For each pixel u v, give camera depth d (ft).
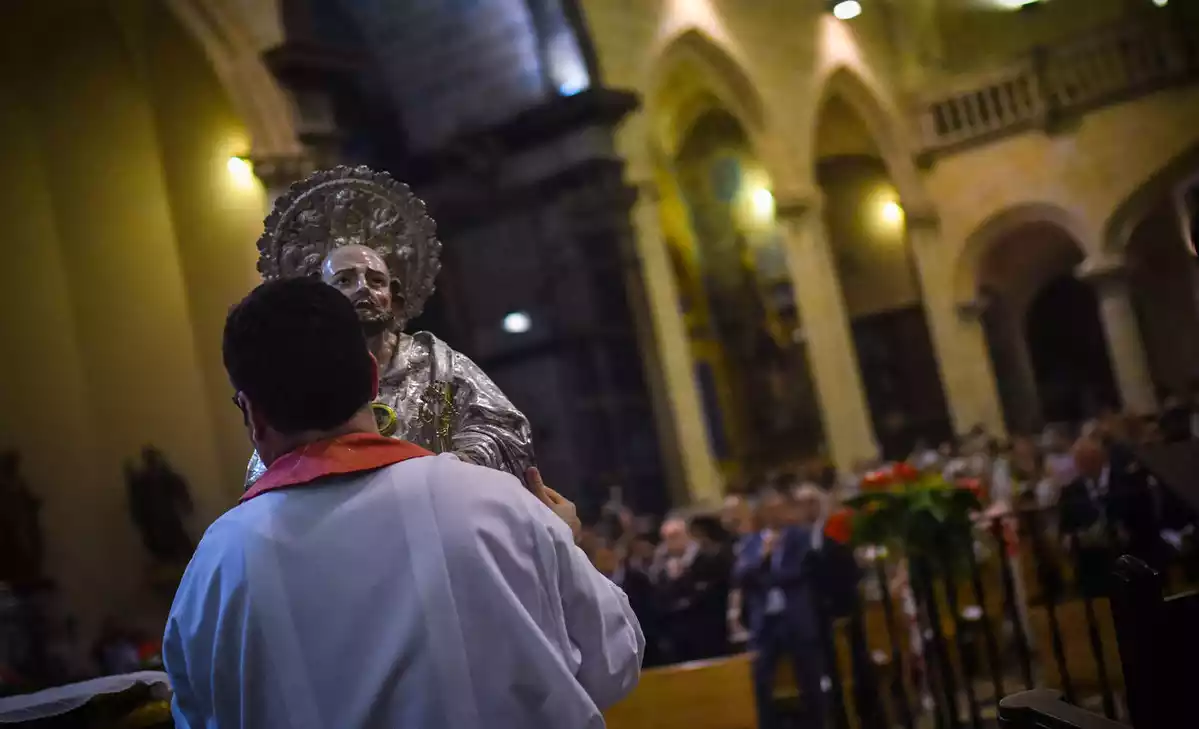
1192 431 41.88
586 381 60.70
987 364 86.63
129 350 43.52
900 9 89.86
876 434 86.58
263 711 6.69
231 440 43.47
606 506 54.08
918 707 28.60
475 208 65.00
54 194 43.65
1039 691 10.35
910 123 88.02
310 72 44.32
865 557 32.01
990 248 87.20
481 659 6.63
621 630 7.24
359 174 11.03
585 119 61.16
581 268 61.26
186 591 7.14
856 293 88.28
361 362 7.45
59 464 41.73
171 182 44.21
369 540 6.88
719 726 19.38
